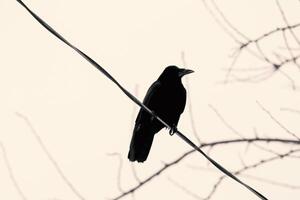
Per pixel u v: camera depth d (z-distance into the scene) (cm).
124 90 731
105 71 702
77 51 675
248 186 723
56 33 654
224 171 725
